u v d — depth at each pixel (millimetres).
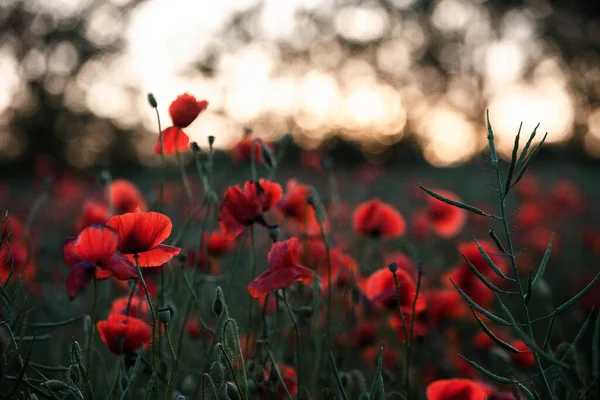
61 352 3352
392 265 2221
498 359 2691
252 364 2307
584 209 8977
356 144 31719
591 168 23500
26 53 31469
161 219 1999
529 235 6961
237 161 3900
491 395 2316
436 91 46125
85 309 4133
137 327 2139
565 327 4355
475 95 43594
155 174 16500
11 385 2117
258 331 2594
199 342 3191
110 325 2121
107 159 24781
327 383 2523
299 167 16219
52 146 28422
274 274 2203
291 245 2248
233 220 2512
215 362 1892
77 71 31266
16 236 3750
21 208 8609
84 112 28484
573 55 43062
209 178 2945
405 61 47000
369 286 2855
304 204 3066
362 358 3535
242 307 3381
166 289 2855
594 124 40156
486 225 7816
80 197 9109
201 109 2746
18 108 29781
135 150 25297
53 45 31562
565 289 5633
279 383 2375
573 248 7898
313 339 2807
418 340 3047
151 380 1813
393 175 19297
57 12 32000
